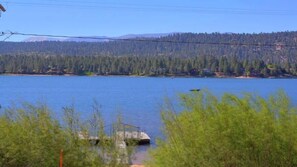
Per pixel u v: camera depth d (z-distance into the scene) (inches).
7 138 334.3
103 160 340.5
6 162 335.0
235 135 317.7
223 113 322.0
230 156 320.8
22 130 335.0
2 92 3924.7
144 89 4776.1
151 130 1395.2
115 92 4281.5
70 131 340.2
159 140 347.6
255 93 361.1
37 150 332.2
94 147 340.8
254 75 7308.1
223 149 320.2
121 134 348.5
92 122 346.3
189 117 335.6
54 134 336.2
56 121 339.3
